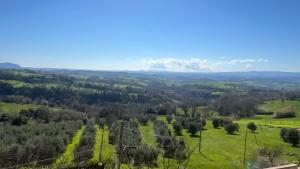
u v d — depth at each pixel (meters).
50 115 96.75
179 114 130.12
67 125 80.62
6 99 127.56
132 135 66.94
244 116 138.25
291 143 80.44
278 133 96.31
